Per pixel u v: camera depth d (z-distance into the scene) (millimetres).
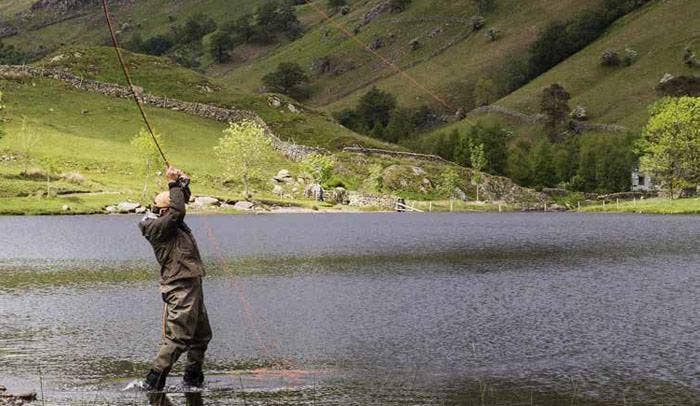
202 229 71375
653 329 22547
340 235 64562
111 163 115938
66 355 19344
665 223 84500
